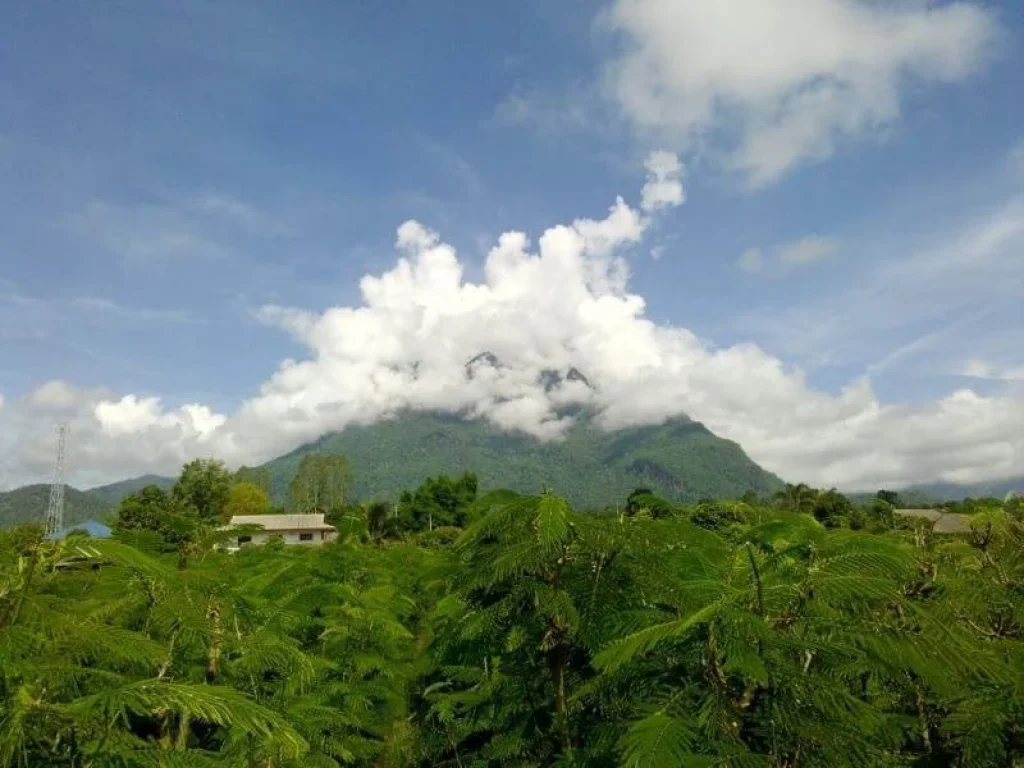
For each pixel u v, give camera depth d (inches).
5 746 86.0
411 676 283.3
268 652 179.3
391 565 436.8
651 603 125.8
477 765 224.5
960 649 102.4
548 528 122.6
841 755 87.4
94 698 91.7
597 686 122.0
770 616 106.1
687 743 85.7
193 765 98.6
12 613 98.0
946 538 193.8
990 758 112.4
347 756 216.5
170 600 146.5
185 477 2388.0
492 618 141.6
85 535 109.4
